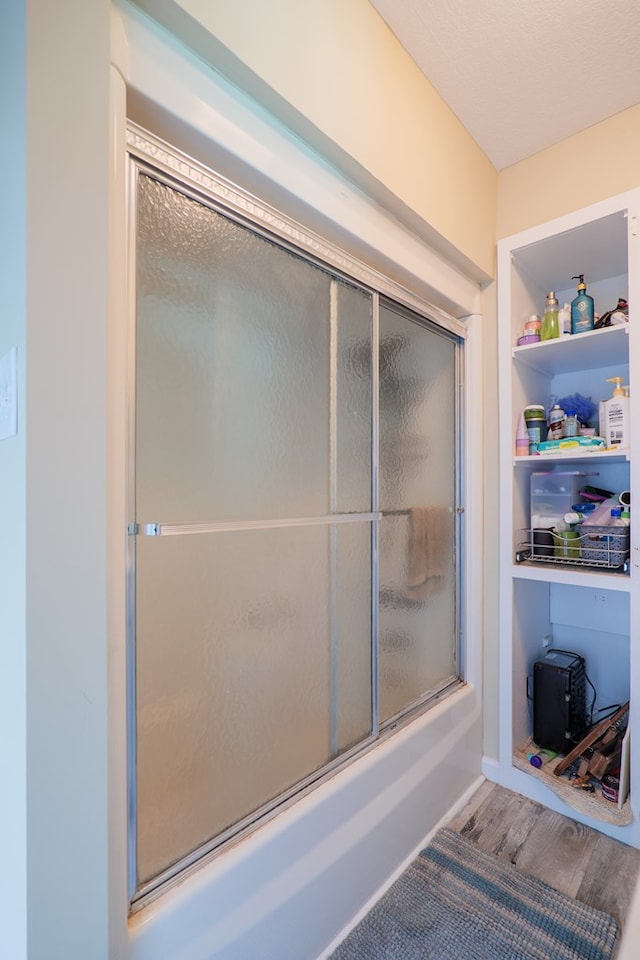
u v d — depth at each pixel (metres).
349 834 1.12
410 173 1.27
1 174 0.66
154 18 0.74
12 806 0.62
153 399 0.80
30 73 0.58
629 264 1.35
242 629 0.97
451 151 1.45
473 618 1.70
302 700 1.11
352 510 1.25
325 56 1.00
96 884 0.64
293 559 1.09
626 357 1.69
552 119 1.48
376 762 1.22
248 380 0.99
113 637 0.69
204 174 0.87
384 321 1.39
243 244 0.97
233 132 0.87
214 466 0.92
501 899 1.20
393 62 1.20
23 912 0.58
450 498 1.71
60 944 0.61
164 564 0.82
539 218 1.62
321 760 1.15
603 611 1.76
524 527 1.72
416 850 1.36
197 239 0.88
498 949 1.07
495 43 1.21
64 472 0.61
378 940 1.09
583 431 1.58
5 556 0.64
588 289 1.84
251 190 0.98
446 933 1.11
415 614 1.51
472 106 1.42
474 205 1.58
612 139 1.46
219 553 0.92
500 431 1.66
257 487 1.01
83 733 0.63
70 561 0.62
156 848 0.80
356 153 1.09
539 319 1.78
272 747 1.03
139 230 0.78
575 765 1.58
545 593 1.87
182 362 0.85
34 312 0.58
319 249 1.12
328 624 1.18
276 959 0.94
